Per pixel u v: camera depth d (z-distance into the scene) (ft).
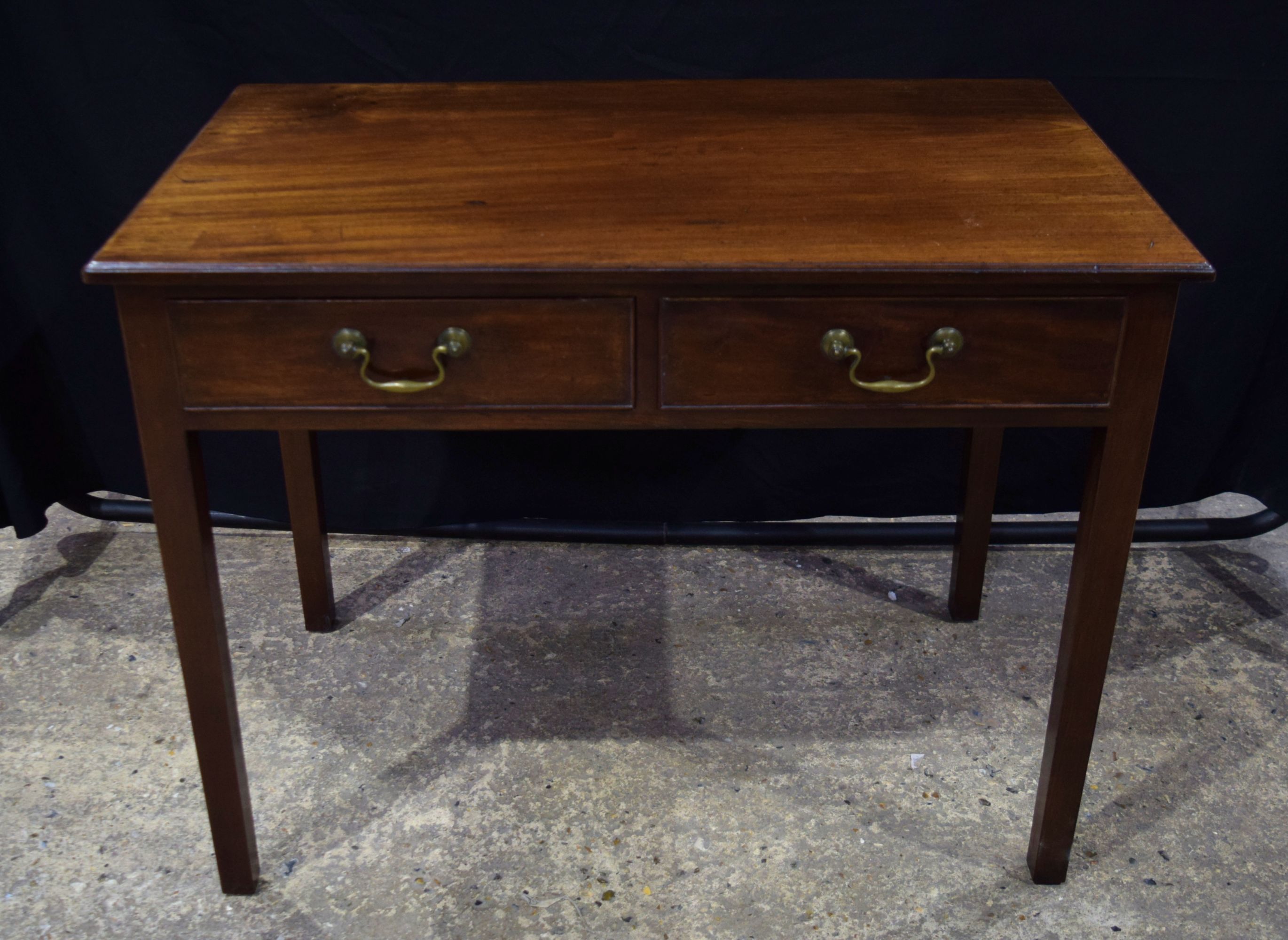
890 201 4.52
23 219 6.84
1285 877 5.26
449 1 6.50
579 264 4.02
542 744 6.03
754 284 4.11
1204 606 7.15
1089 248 4.13
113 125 6.72
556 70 6.74
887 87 5.82
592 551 7.70
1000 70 6.68
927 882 5.24
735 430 7.54
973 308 4.16
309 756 5.93
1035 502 7.79
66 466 7.53
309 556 6.59
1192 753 5.99
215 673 4.73
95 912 5.07
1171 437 7.57
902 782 5.79
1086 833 5.51
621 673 6.55
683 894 5.16
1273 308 7.06
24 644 6.68
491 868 5.30
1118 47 6.56
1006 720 6.21
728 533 7.64
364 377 4.17
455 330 4.16
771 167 4.86
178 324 4.12
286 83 6.36
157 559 7.50
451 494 7.73
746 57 6.68
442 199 4.52
